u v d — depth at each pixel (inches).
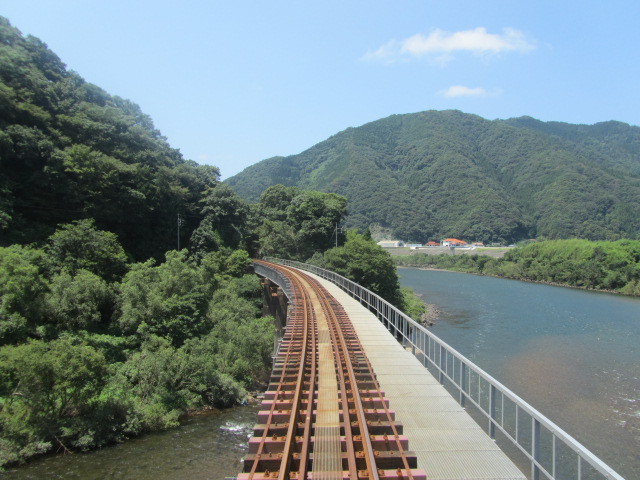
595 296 2758.4
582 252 3587.6
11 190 1360.7
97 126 1764.3
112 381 886.4
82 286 1054.4
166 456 698.2
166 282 1178.6
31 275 936.3
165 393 894.4
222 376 981.8
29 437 687.7
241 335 1125.1
